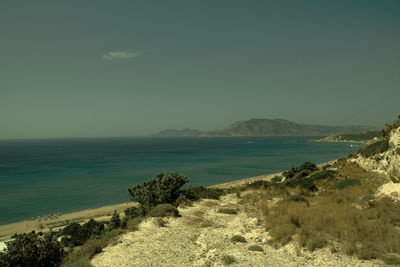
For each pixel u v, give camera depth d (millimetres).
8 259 11758
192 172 101188
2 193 67688
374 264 7945
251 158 157375
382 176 23734
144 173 99750
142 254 10148
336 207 14508
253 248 10047
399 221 11406
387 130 29609
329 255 8766
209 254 9828
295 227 11688
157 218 15508
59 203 57906
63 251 13406
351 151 194750
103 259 10000
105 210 51125
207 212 17719
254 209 17531
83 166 124688
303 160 139875
